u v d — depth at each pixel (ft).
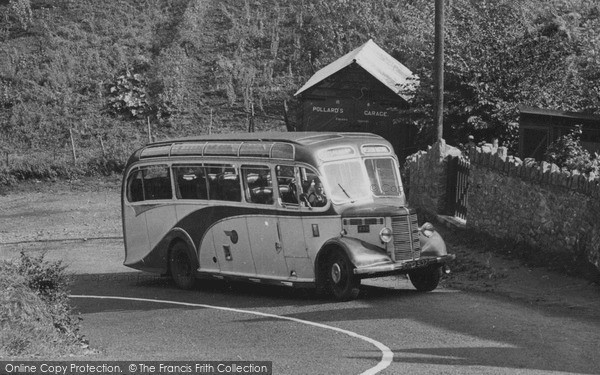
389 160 58.95
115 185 133.39
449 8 108.37
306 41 164.35
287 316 49.49
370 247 53.78
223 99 154.30
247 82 155.74
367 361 36.04
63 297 45.42
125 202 70.64
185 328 47.32
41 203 123.24
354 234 54.24
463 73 94.17
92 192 130.41
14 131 149.07
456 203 76.89
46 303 43.34
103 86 158.30
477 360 35.53
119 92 156.25
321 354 37.99
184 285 65.77
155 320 50.78
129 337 44.91
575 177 56.59
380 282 62.34
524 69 95.20
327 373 33.60
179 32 169.17
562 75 96.12
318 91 118.42
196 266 64.59
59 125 150.10
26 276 43.70
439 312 47.73
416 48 112.16
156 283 69.82
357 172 57.21
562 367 34.01
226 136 63.93
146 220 68.64
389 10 162.91
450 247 68.54
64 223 108.68
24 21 175.63
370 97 116.26
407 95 104.06
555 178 58.80
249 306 54.70
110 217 111.45
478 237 68.64
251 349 39.88
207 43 167.84
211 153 63.41
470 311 47.65
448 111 93.76
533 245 61.36
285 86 155.33
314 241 55.83
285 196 57.77
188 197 65.21
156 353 39.29
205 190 63.87
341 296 53.83
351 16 163.94
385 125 115.85
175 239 66.59
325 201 55.42
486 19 99.81
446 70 94.63
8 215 115.96
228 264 62.18
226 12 174.60
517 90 94.22
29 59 164.96
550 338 39.86
